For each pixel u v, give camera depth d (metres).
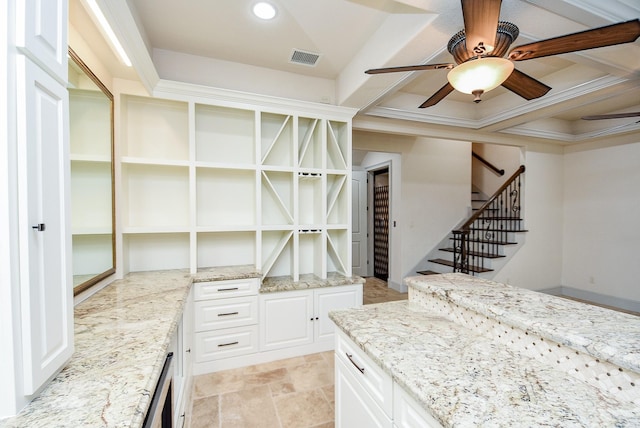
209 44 2.49
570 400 0.80
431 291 1.54
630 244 4.30
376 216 6.11
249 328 2.58
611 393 0.83
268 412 1.99
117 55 1.89
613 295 4.46
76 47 1.69
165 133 2.70
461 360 1.03
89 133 1.88
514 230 4.80
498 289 1.49
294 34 2.35
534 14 1.77
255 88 2.86
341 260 3.13
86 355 1.08
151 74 2.19
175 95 2.45
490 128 4.03
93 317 1.48
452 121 3.86
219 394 2.18
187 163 2.51
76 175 1.73
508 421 0.72
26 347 0.78
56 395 0.84
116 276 2.27
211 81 2.71
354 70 2.68
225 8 2.04
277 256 2.78
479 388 0.86
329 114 2.94
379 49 2.28
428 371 0.96
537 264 4.89
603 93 2.90
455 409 0.77
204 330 2.44
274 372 2.48
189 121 2.50
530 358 1.05
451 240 5.23
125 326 1.37
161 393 1.09
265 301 2.63
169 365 1.27
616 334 0.93
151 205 2.67
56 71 0.91
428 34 1.89
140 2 1.97
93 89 1.92
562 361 0.96
